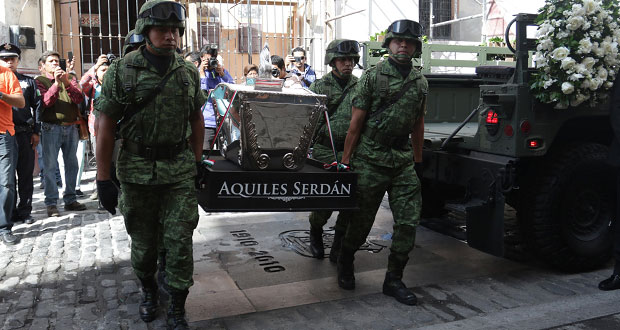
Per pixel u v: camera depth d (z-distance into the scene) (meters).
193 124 3.10
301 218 5.83
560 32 3.80
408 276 4.11
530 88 3.79
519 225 4.18
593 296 3.69
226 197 3.00
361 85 3.51
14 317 3.32
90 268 4.24
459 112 5.98
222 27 10.03
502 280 4.02
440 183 4.71
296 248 4.78
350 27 10.13
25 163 5.58
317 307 3.51
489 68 4.27
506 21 9.33
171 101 2.86
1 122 4.77
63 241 5.00
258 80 3.10
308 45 10.41
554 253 4.01
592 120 4.25
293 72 6.29
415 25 3.35
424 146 4.37
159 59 2.84
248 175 3.02
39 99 5.72
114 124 2.91
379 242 4.98
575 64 3.70
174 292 3.04
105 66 6.06
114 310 3.45
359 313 3.42
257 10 10.02
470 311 3.45
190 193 3.01
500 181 3.84
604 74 3.77
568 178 3.98
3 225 4.93
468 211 4.01
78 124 6.31
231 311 3.45
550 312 3.41
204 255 4.58
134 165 2.93
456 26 11.02
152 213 3.11
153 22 2.71
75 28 10.21
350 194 3.24
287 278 4.06
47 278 4.02
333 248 4.39
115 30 11.16
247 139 3.02
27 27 8.05
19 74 5.55
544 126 3.88
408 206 3.57
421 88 3.49
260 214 5.98
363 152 3.56
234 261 4.43
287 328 3.20
